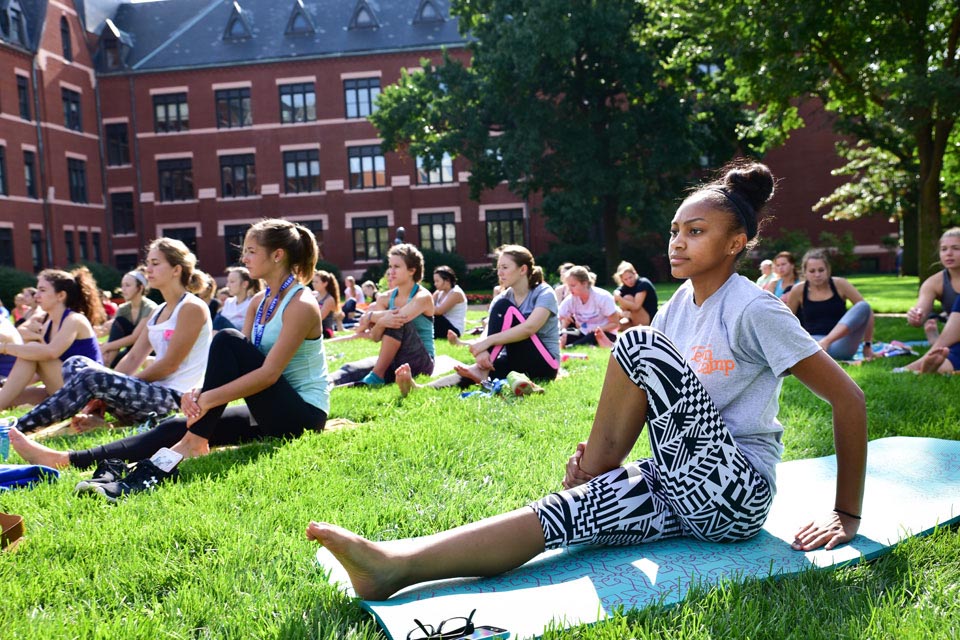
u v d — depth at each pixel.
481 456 4.14
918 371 6.34
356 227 37.69
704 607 2.19
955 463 3.50
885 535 2.69
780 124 19.41
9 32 32.75
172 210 37.84
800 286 8.27
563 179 31.00
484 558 2.35
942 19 15.70
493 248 37.66
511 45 27.59
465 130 30.17
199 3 40.38
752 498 2.53
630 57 27.61
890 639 2.02
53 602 2.45
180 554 2.80
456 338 8.11
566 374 7.10
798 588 2.32
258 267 4.63
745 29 16.28
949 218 25.94
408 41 37.16
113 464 3.89
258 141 37.44
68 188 35.31
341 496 3.47
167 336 5.45
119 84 37.75
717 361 2.59
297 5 37.91
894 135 21.16
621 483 2.58
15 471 3.85
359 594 2.28
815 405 5.26
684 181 30.75
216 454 4.29
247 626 2.23
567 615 2.16
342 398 6.13
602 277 33.59
